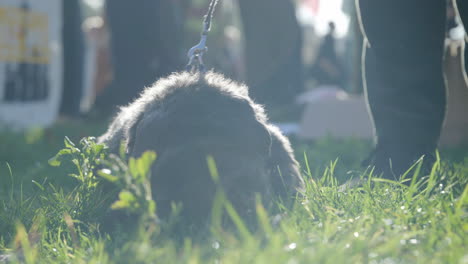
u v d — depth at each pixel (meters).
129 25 12.66
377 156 5.11
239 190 3.44
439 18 4.85
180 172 3.45
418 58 4.91
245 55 12.42
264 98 14.34
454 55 10.95
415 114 4.98
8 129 12.04
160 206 3.47
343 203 4.16
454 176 4.91
